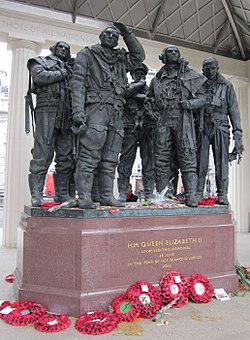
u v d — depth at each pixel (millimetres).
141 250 4375
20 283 4375
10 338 3389
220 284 4840
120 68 4746
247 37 12797
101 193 4812
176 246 4625
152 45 11742
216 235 4938
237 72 13211
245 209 12820
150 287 4191
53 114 5074
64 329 3594
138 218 4449
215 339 3398
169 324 3750
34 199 4926
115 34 4574
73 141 5145
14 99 9594
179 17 11773
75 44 10422
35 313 3844
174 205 4992
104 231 4188
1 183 27828
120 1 10727
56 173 5543
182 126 5250
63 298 3980
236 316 3996
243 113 13133
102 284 4094
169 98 5293
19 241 4828
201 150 5977
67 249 4082
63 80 5141
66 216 4266
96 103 4496
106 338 3400
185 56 12383
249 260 7293
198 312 4109
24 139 9523
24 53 9727
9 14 9680
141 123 6148
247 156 13000
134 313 3840
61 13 10344
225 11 12242
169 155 5516
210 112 5879
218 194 5863
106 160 4750
